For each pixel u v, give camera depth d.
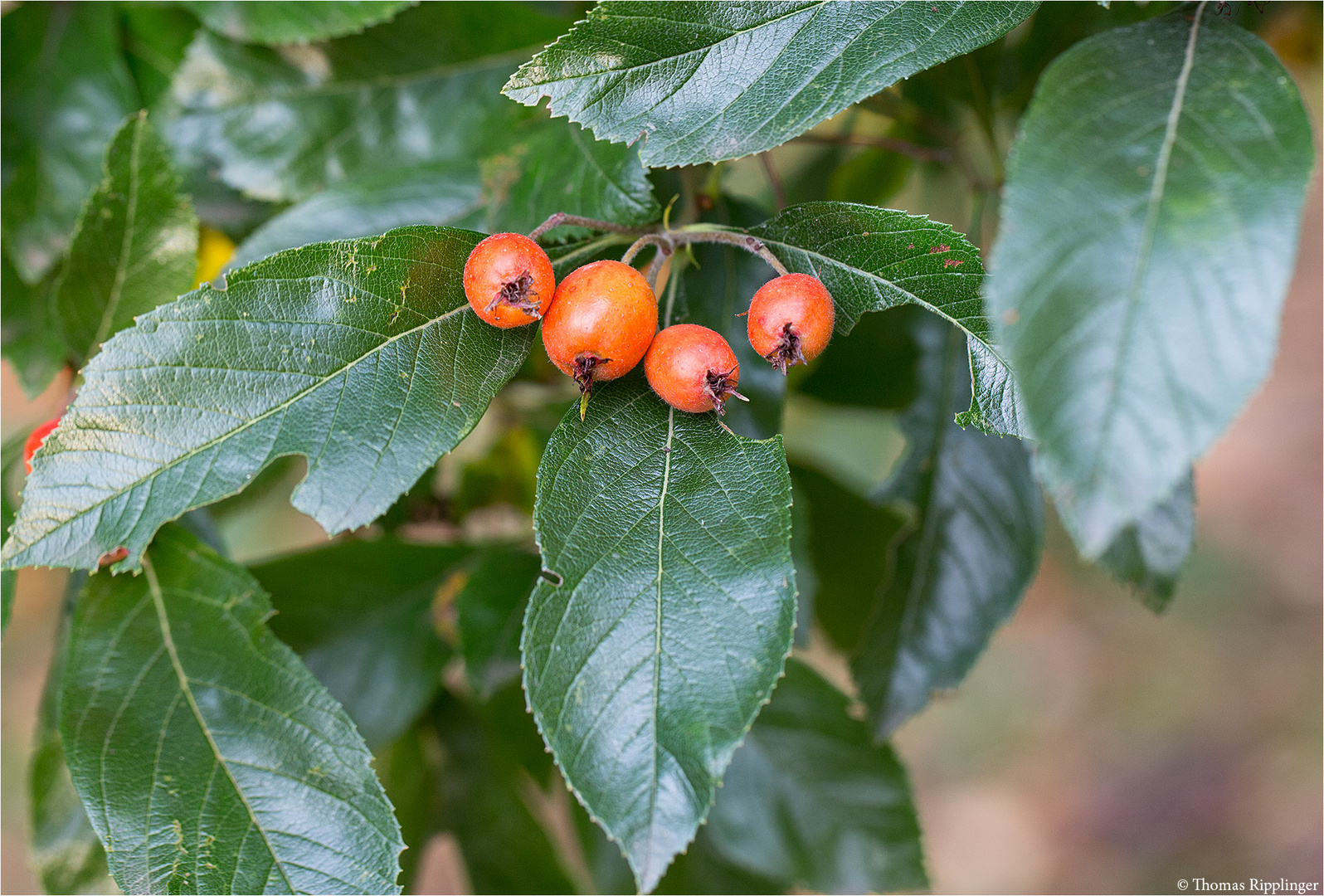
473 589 0.48
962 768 1.17
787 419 0.93
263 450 0.39
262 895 0.40
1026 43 0.49
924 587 0.49
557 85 0.39
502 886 0.51
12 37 0.47
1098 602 1.23
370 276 0.39
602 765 0.37
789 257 0.40
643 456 0.39
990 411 0.39
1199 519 1.25
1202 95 0.36
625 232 0.40
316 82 0.47
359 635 0.48
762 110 0.39
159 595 0.42
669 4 0.39
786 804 0.49
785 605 0.38
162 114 0.48
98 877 0.44
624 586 0.38
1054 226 0.35
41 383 0.48
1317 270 1.31
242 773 0.41
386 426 0.39
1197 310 0.34
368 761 0.41
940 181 0.62
